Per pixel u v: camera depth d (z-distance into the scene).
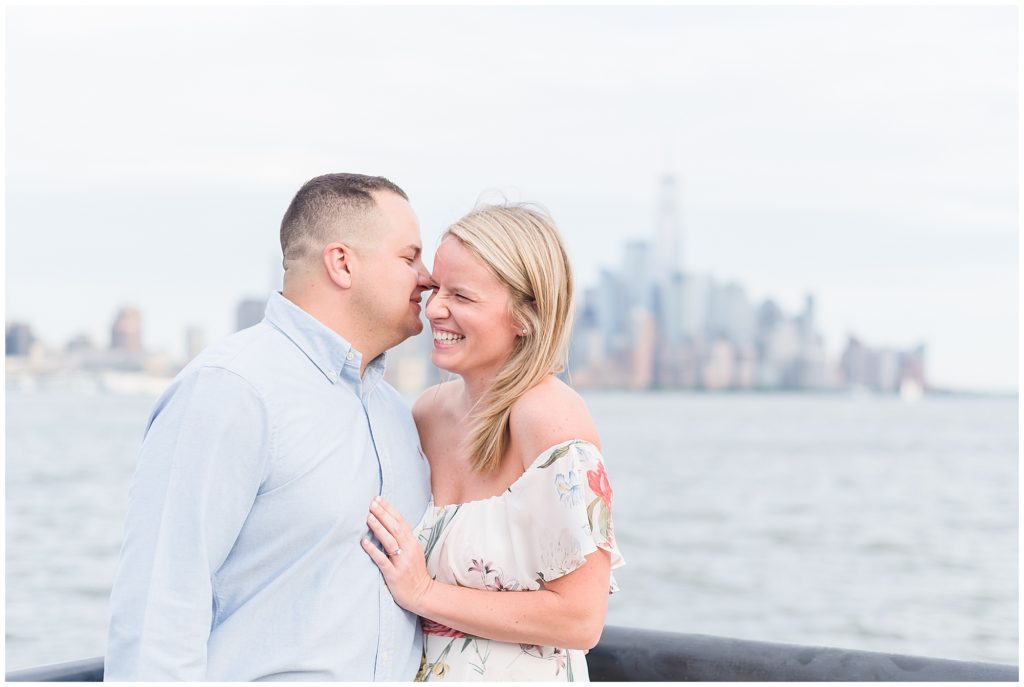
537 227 1.90
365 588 1.75
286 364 1.76
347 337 1.86
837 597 21.62
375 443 1.84
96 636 15.88
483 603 1.78
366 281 1.83
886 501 33.56
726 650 1.99
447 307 1.90
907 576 23.47
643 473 39.50
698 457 43.56
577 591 1.77
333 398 1.79
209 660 1.67
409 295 1.88
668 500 34.06
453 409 2.01
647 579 23.61
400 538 1.78
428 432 2.04
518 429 1.85
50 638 15.76
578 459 1.78
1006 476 38.78
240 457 1.67
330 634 1.70
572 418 1.83
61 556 21.16
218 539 1.65
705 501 33.84
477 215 1.93
